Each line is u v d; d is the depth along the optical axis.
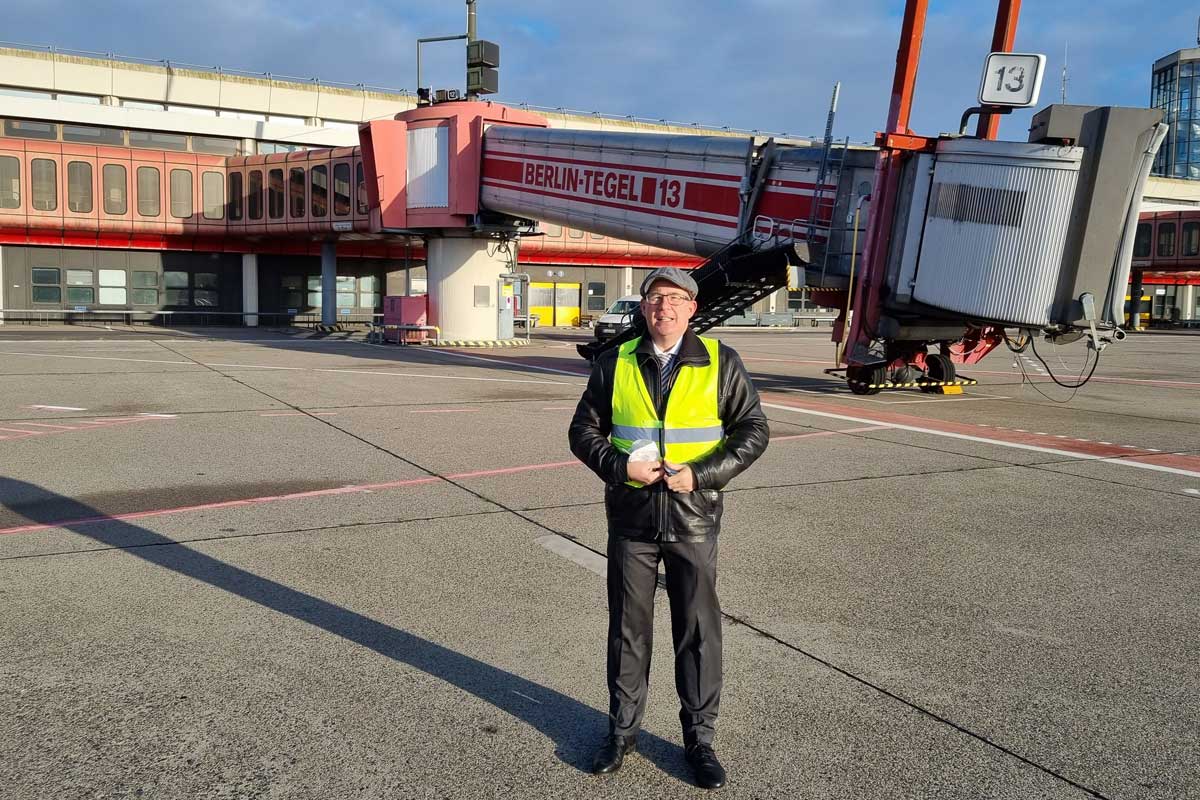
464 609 4.70
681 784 3.08
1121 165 12.50
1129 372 22.58
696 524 3.12
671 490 3.03
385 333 28.47
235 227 35.97
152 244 36.44
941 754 3.31
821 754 3.30
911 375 16.02
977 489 7.97
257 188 35.16
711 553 3.16
